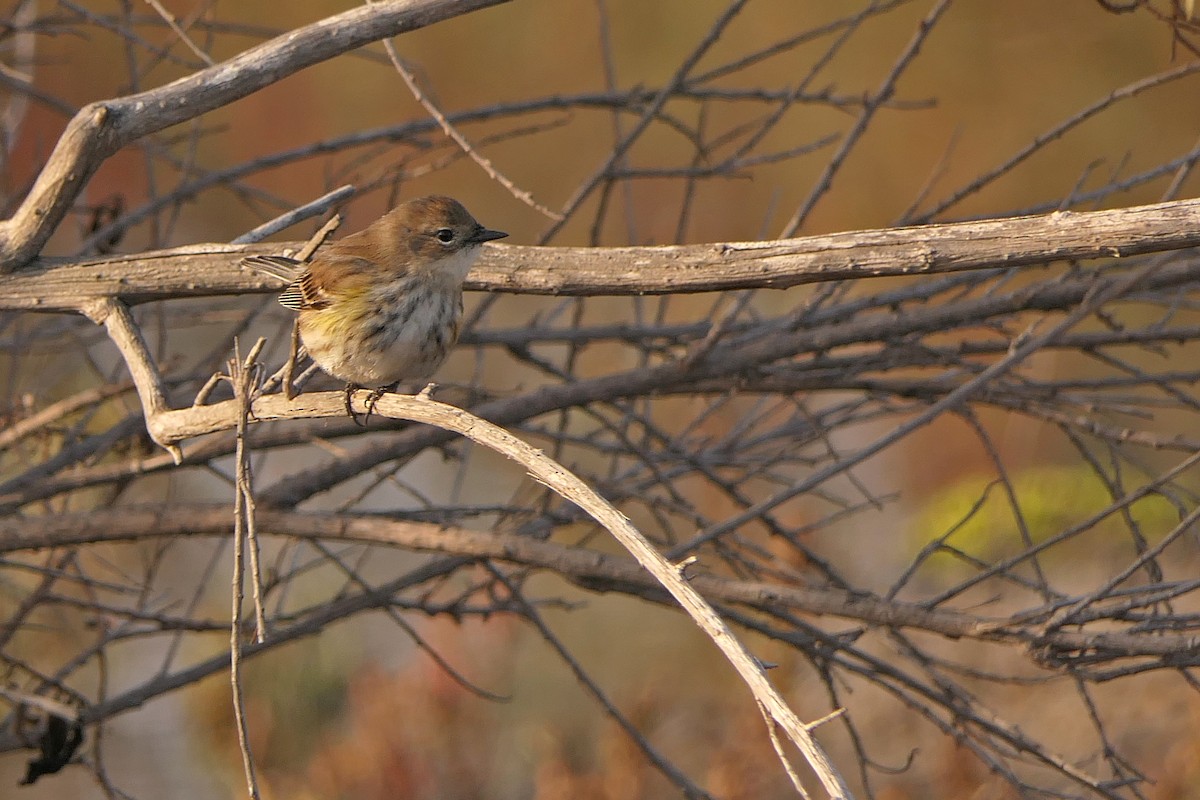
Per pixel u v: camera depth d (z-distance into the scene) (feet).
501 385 74.43
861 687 48.29
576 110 92.48
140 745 52.54
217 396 33.71
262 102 95.20
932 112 86.58
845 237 21.25
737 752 43.42
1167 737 44.29
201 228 90.94
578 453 64.85
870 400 32.76
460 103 95.55
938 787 42.32
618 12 93.76
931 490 65.05
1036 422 64.13
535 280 24.67
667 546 33.65
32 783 31.22
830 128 88.38
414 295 26.07
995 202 84.43
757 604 27.96
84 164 23.90
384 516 30.50
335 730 51.44
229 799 49.49
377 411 18.97
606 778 44.01
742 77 90.79
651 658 54.49
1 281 24.77
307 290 26.12
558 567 29.07
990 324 31.50
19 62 39.45
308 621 31.60
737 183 88.84
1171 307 31.63
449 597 55.16
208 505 30.37
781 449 33.71
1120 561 52.16
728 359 31.40
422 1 23.38
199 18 37.01
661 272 22.95
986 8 84.99
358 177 35.76
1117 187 29.09
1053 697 46.16
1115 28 81.41
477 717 49.11
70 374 49.67
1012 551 53.88
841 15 89.66
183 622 31.94
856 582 54.29
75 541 30.19
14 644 49.47
